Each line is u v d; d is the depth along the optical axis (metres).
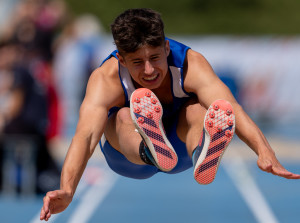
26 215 23.38
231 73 48.72
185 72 12.96
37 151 26.27
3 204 25.48
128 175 14.37
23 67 26.20
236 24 77.56
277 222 22.36
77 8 77.69
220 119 11.40
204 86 12.66
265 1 79.38
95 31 51.25
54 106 27.89
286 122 52.16
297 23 77.56
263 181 32.19
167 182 32.19
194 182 32.19
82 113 12.45
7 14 42.88
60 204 10.80
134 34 11.92
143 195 28.23
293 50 51.34
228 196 27.91
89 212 24.25
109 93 12.91
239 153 42.22
